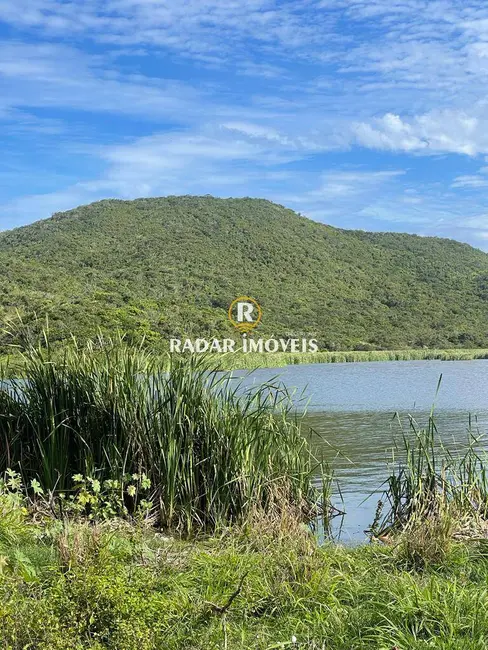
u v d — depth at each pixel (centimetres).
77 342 781
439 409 2027
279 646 375
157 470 687
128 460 693
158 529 656
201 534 652
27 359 739
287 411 808
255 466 697
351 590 453
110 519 616
